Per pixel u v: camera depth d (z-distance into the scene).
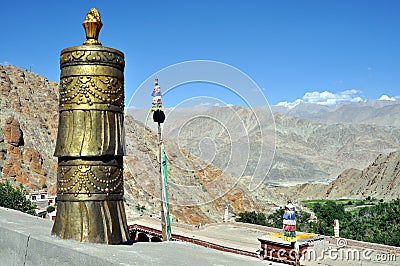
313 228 32.66
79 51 4.00
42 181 55.59
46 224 4.88
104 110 4.00
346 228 33.16
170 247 3.88
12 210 6.39
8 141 58.16
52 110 75.12
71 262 3.59
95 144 3.93
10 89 72.06
